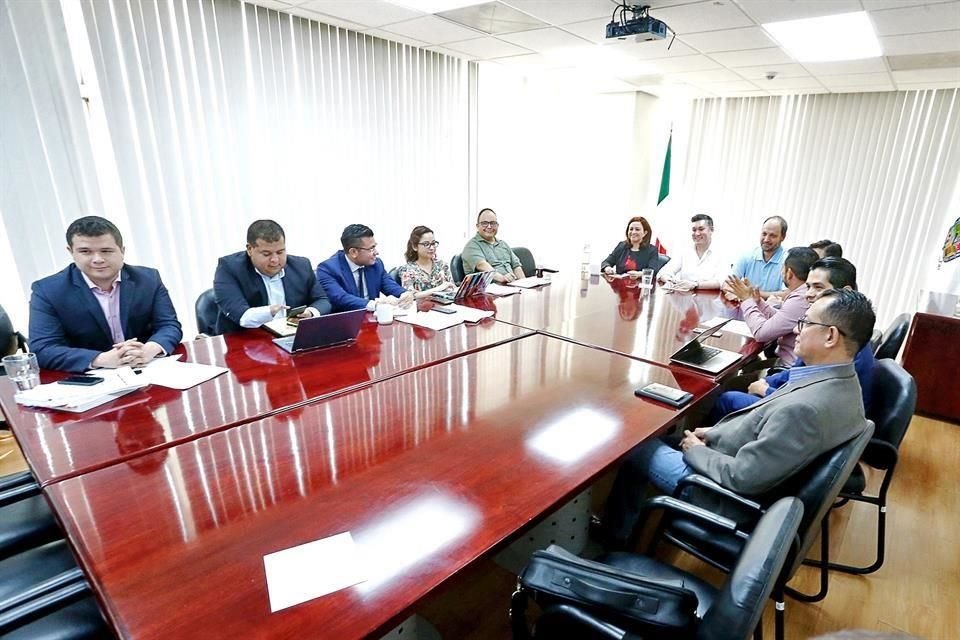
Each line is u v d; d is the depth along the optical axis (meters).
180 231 3.09
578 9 2.89
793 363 2.27
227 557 0.88
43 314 1.78
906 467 2.65
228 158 3.21
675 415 1.49
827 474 1.19
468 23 3.28
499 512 1.02
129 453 1.21
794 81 4.24
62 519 0.98
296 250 3.67
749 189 5.21
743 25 2.93
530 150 5.36
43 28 2.45
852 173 4.64
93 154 2.71
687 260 3.85
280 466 1.17
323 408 1.48
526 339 2.22
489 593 1.72
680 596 0.83
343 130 3.73
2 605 0.85
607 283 3.64
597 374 1.81
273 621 0.75
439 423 1.41
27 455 1.20
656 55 3.77
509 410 1.50
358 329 2.09
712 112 5.31
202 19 2.94
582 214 6.04
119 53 2.70
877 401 1.85
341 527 0.97
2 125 2.39
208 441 1.28
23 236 2.52
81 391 1.49
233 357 1.89
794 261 2.50
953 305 3.44
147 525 0.96
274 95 3.32
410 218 4.39
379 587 0.82
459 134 4.61
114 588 0.81
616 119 5.52
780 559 0.81
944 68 3.52
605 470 1.20
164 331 1.96
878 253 4.64
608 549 1.75
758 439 1.32
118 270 1.88
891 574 1.88
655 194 5.95
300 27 3.33
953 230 3.82
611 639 0.88
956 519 2.23
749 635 0.75
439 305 2.77
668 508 1.26
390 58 3.88
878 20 2.71
